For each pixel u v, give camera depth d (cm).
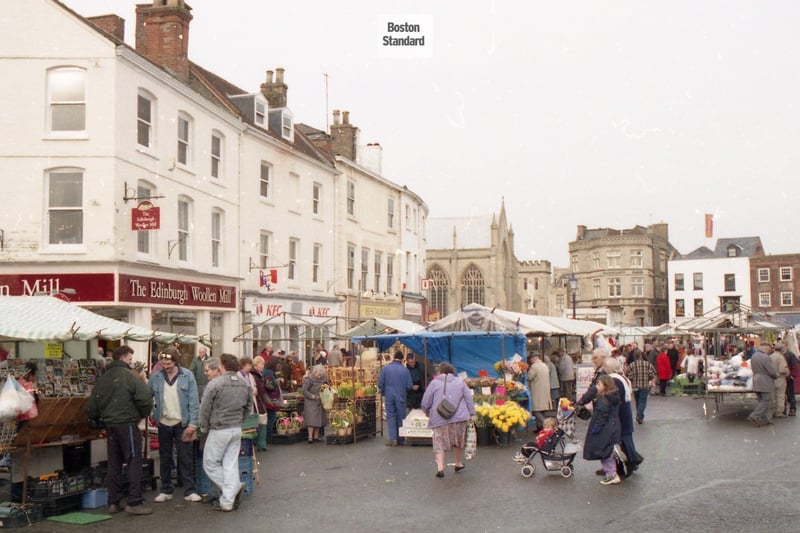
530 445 1299
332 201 3766
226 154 2827
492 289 8825
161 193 2384
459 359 2153
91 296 2119
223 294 2772
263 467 1424
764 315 2834
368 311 4166
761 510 1000
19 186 2133
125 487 1103
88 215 2133
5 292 2108
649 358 3334
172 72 2795
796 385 2597
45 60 2161
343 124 4112
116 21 2580
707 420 2119
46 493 1037
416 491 1168
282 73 3756
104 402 1050
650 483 1200
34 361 1118
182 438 1120
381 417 1994
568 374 2430
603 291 9606
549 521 957
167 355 1127
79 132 2153
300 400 2005
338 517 1000
